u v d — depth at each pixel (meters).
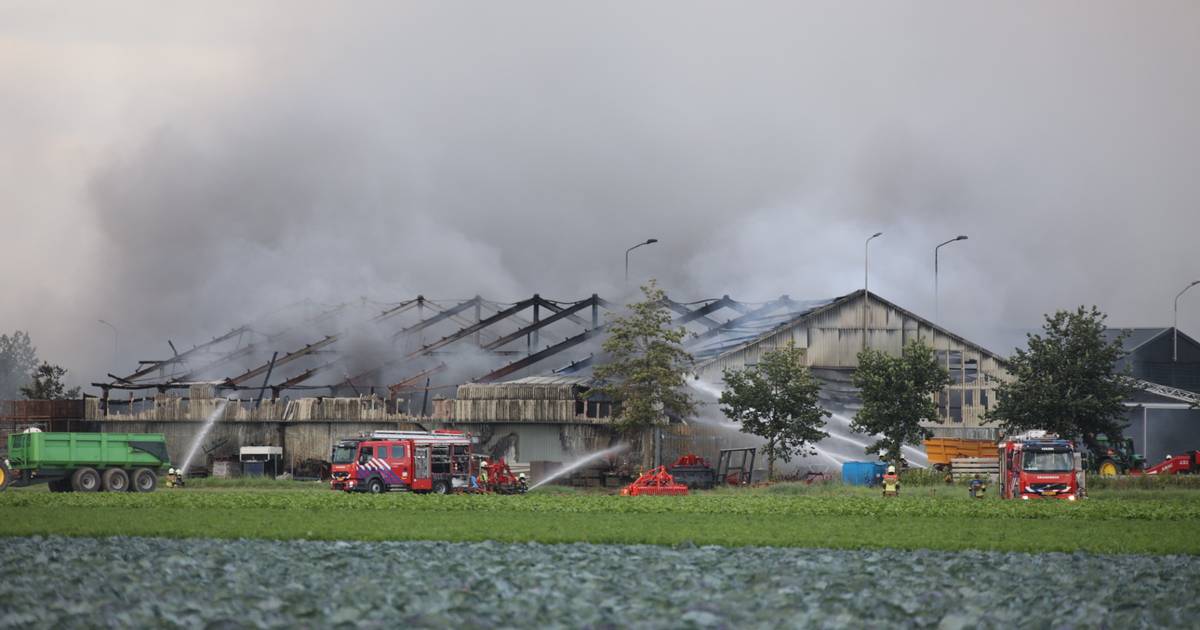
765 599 37.00
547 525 67.19
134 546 52.81
